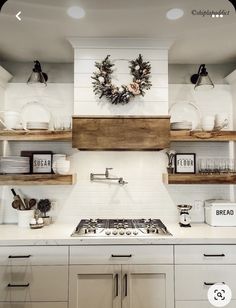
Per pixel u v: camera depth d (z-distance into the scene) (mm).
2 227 2311
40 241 1924
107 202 2531
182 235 2016
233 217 2344
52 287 1912
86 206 2525
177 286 1927
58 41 2172
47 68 2588
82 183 2537
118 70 2193
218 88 2600
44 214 2473
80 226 2248
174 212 2533
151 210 2533
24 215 2334
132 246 1936
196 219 2541
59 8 1693
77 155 2551
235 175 2246
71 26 1932
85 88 2186
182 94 2592
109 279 1929
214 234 2051
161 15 1792
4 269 1913
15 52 2371
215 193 2557
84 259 1925
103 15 1786
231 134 2234
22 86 2566
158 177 2547
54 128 2402
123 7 1690
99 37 2117
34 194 2527
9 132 2207
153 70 2201
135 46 2193
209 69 2617
